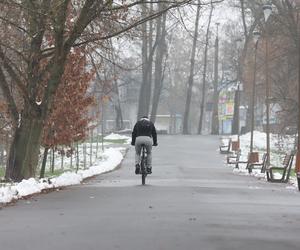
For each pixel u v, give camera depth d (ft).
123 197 84.94
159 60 403.54
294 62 212.64
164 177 138.51
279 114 260.42
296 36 204.13
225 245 48.73
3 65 105.60
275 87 264.52
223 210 70.49
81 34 110.93
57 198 83.76
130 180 126.82
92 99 130.62
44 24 103.45
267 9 172.04
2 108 117.50
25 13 103.55
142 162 108.37
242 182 124.98
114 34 110.73
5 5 100.99
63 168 182.70
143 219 62.18
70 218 63.16
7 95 109.70
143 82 383.04
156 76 407.23
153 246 47.98
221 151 252.01
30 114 107.45
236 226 58.39
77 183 117.19
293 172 162.20
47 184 99.55
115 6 108.88
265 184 120.78
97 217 63.82
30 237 51.90
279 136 277.44
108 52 123.95
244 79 322.34
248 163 167.12
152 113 410.31
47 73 114.73
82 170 154.51
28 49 111.45
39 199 82.43
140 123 109.19
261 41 254.68
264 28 216.95
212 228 56.80
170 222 60.18
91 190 96.68
